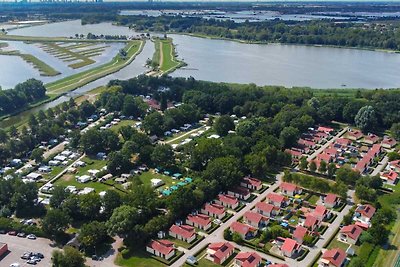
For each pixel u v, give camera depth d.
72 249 179.00
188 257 186.75
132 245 195.12
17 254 189.12
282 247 191.38
